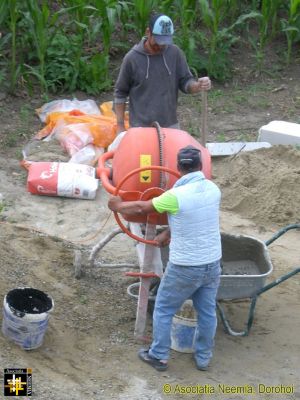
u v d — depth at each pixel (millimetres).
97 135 12359
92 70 14172
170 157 8500
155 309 8508
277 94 14758
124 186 8492
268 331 9312
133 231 9031
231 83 15086
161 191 8453
